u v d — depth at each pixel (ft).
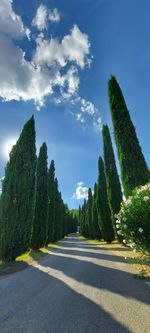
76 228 462.60
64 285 25.96
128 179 50.16
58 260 51.06
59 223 175.32
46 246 104.42
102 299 19.84
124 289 22.82
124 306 17.75
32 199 54.39
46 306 18.53
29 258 56.80
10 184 51.78
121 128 54.13
